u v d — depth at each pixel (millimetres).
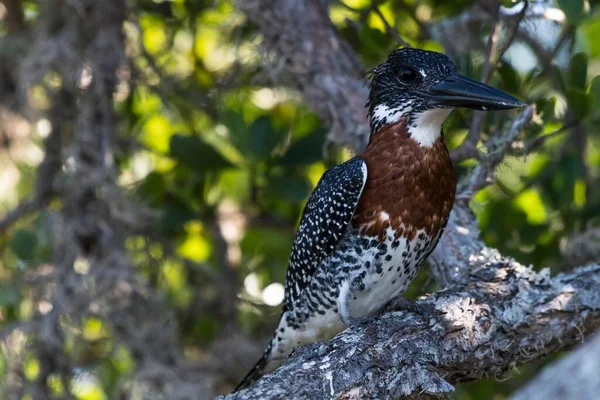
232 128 11070
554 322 7629
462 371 7484
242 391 6504
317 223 8484
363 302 8461
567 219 10492
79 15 10375
